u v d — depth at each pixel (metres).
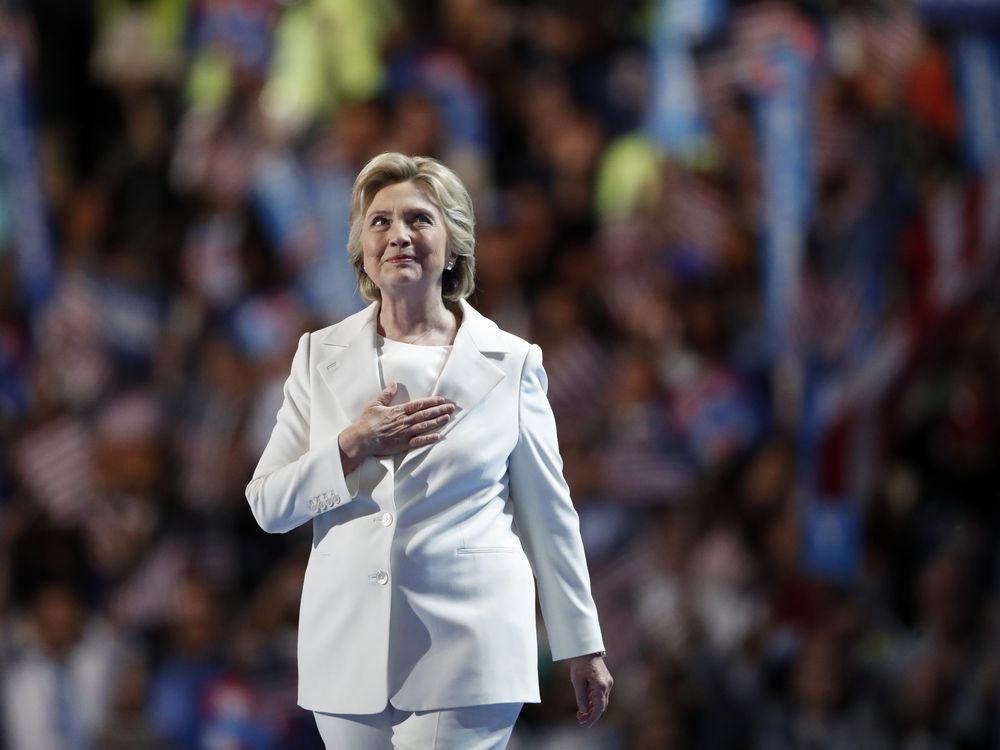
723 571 20.97
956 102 23.42
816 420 22.30
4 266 23.88
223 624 21.00
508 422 7.93
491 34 23.47
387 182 8.14
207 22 23.97
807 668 19.86
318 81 23.36
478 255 22.36
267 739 20.31
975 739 19.78
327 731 7.86
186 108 24.05
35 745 20.28
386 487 7.62
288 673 20.62
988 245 22.80
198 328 22.91
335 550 7.74
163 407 22.56
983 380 22.33
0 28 24.75
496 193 22.97
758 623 20.59
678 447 21.73
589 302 22.42
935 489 22.02
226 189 23.48
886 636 20.80
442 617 7.60
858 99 23.50
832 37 23.53
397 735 7.70
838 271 23.03
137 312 23.33
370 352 8.00
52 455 22.48
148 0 24.66
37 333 23.55
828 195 23.27
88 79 24.78
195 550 21.64
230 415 22.23
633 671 20.34
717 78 23.42
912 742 19.75
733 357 22.55
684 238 22.88
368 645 7.57
